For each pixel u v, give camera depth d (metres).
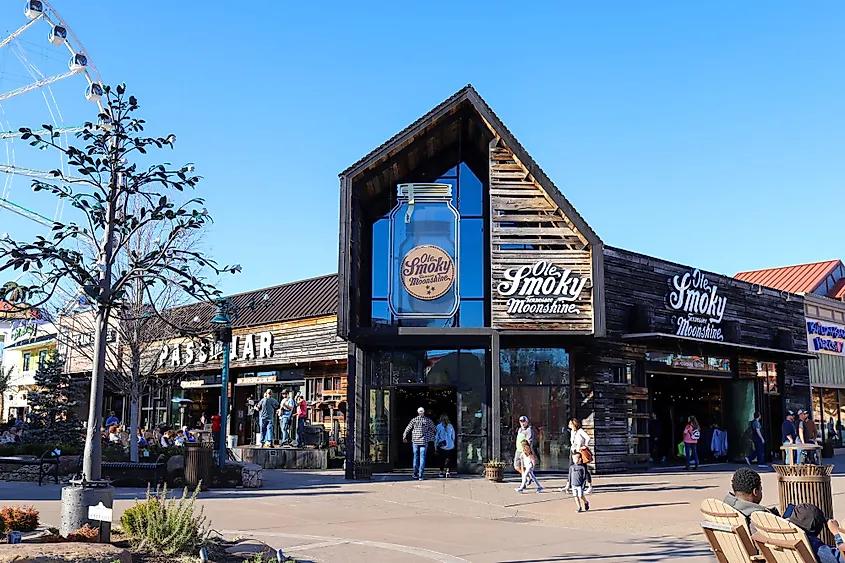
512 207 21.73
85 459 9.68
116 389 28.75
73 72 22.77
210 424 31.88
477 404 22.48
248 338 30.17
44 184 9.70
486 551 11.14
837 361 33.88
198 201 10.11
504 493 18.12
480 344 22.45
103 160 9.84
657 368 24.73
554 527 13.52
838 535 7.35
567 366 22.78
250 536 11.77
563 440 22.42
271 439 26.75
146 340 21.33
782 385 29.17
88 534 9.03
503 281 21.41
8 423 38.75
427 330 21.50
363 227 23.31
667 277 25.05
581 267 21.42
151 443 26.05
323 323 27.56
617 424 23.14
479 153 23.59
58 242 9.55
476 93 21.59
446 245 22.56
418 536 12.41
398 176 23.31
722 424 28.05
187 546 9.34
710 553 10.98
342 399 27.00
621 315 23.36
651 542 11.95
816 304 32.81
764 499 17.27
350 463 21.05
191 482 18.00
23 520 10.24
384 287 23.06
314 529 12.88
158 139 10.11
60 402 33.06
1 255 8.84
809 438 24.70
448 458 23.61
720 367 26.84
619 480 20.89
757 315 28.64
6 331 49.31
